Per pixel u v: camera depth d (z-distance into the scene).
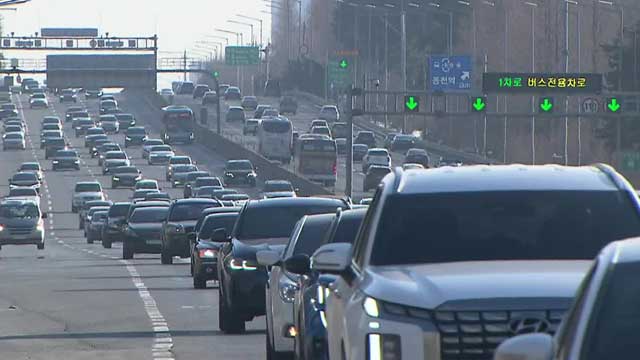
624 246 21.73
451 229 31.38
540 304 27.25
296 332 48.19
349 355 30.34
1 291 101.38
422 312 27.77
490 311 27.39
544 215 31.55
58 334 68.69
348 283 32.28
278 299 52.19
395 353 27.84
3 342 64.81
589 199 31.78
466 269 29.42
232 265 67.19
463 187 32.47
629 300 20.69
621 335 20.36
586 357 20.30
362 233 33.50
